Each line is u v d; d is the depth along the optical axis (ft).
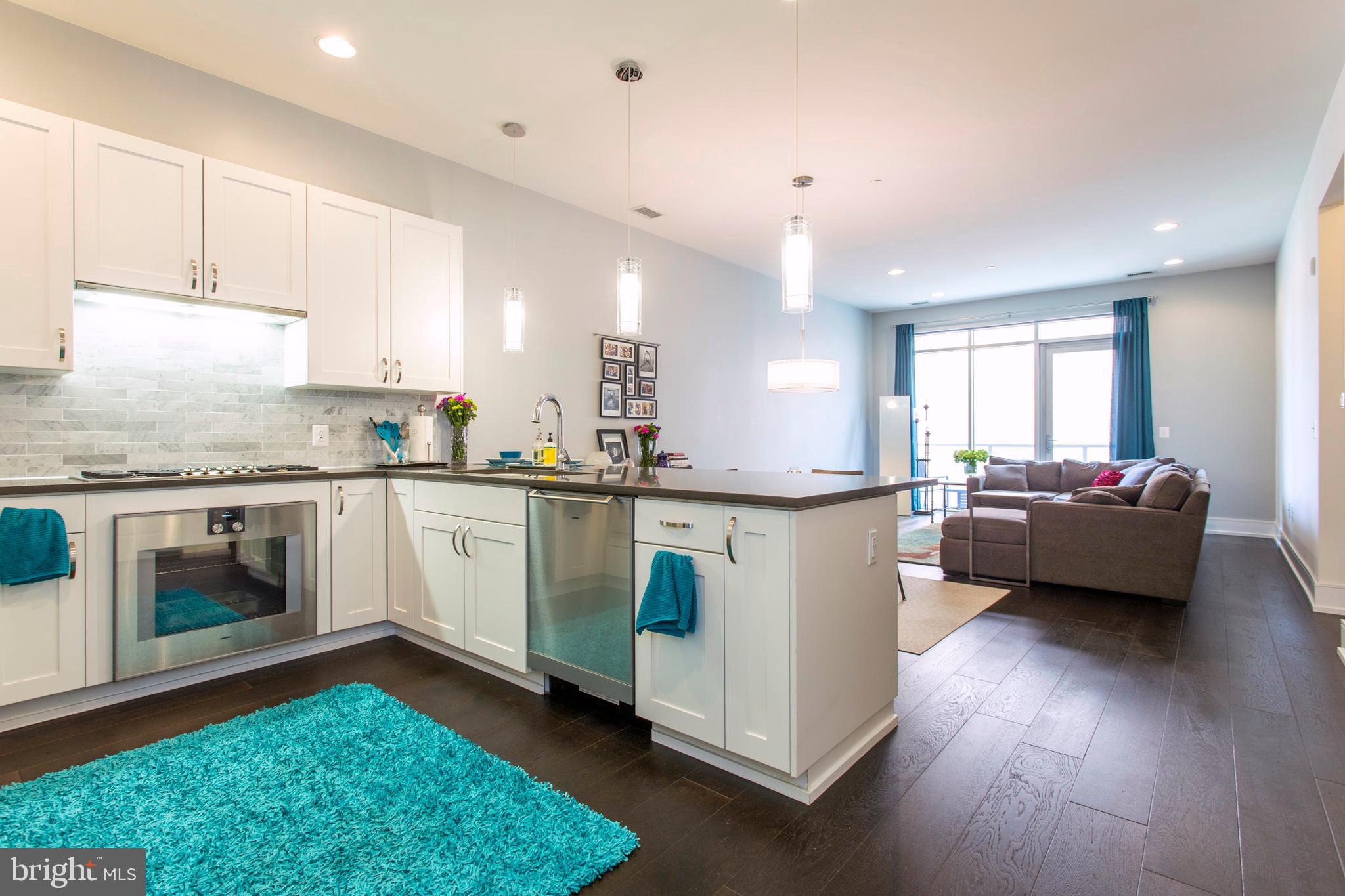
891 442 26.23
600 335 15.33
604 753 6.57
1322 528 11.95
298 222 9.61
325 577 9.46
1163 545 12.39
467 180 12.58
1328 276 11.84
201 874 4.56
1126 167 12.53
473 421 12.72
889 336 27.71
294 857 4.76
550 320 14.20
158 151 8.29
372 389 10.67
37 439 8.14
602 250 15.42
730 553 5.91
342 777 5.94
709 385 18.84
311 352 9.75
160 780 5.86
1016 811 5.50
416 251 11.04
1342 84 9.30
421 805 5.48
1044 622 11.25
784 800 5.71
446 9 7.90
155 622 7.86
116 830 5.08
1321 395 11.93
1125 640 10.21
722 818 5.42
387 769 6.08
